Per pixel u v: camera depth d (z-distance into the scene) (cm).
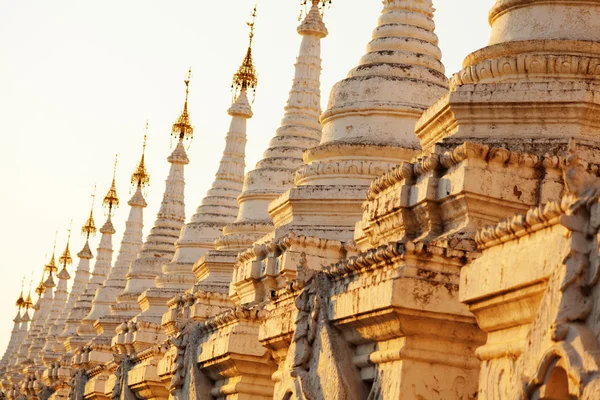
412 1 3691
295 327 2498
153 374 4284
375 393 2186
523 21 2625
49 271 12975
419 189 2419
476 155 2292
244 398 3120
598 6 2591
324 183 3572
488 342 1912
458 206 2303
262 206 4491
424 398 2091
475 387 2105
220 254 4547
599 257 1555
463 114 2508
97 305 7925
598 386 1449
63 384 7356
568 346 1541
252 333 3095
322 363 2358
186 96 6988
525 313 1784
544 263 1691
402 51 3606
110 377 5297
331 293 2391
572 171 1645
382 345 2205
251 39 5722
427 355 2102
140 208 8188
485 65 2575
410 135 3506
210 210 5641
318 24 4525
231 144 5678
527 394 1625
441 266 2092
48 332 10981
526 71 2519
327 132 3634
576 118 2417
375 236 2647
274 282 3484
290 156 4488
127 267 8031
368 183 3506
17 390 10150
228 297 4169
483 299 1864
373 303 2130
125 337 5494
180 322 3588
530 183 2286
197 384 3400
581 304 1572
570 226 1603
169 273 5631
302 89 4519
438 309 2064
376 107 3522
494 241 1858
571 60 2480
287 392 2522
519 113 2455
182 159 6906
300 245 3369
